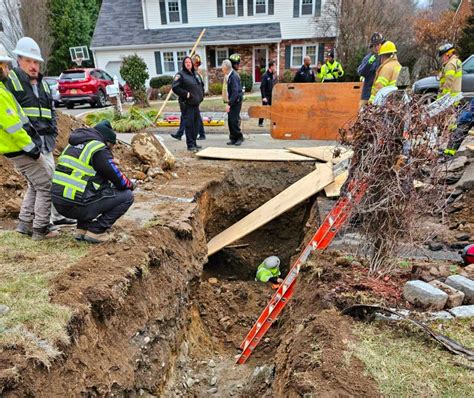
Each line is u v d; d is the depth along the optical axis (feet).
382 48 18.75
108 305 10.21
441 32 61.72
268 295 18.30
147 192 19.51
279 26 73.41
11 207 15.87
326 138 27.50
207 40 72.08
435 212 11.05
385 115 10.16
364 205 10.77
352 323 9.37
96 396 8.73
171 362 12.42
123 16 80.07
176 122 38.73
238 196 23.48
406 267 12.28
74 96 58.75
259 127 38.52
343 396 7.27
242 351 14.11
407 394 7.32
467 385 7.52
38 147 12.17
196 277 16.06
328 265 11.93
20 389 7.21
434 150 10.03
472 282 10.46
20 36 77.97
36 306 9.21
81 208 12.39
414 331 8.89
